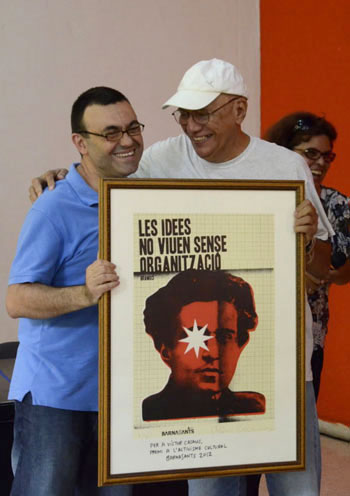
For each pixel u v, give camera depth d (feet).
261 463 5.98
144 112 14.12
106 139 6.15
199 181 5.75
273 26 14.46
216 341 5.86
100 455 5.68
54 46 13.25
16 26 12.92
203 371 5.84
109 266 5.58
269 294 5.94
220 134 6.64
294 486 6.61
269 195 5.91
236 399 5.91
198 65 6.61
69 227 6.24
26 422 6.41
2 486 7.43
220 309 5.85
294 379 6.01
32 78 13.12
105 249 5.63
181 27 14.33
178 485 7.85
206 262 5.82
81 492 6.75
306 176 6.94
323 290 8.65
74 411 6.36
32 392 6.31
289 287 5.98
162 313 5.74
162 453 5.79
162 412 5.78
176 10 14.25
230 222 5.84
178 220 5.74
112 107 6.16
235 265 5.87
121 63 13.84
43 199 6.33
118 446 5.72
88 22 13.50
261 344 5.95
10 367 8.86
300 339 5.99
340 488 11.03
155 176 7.13
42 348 6.34
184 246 5.77
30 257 6.14
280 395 5.98
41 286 6.05
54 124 13.39
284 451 6.00
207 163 6.96
